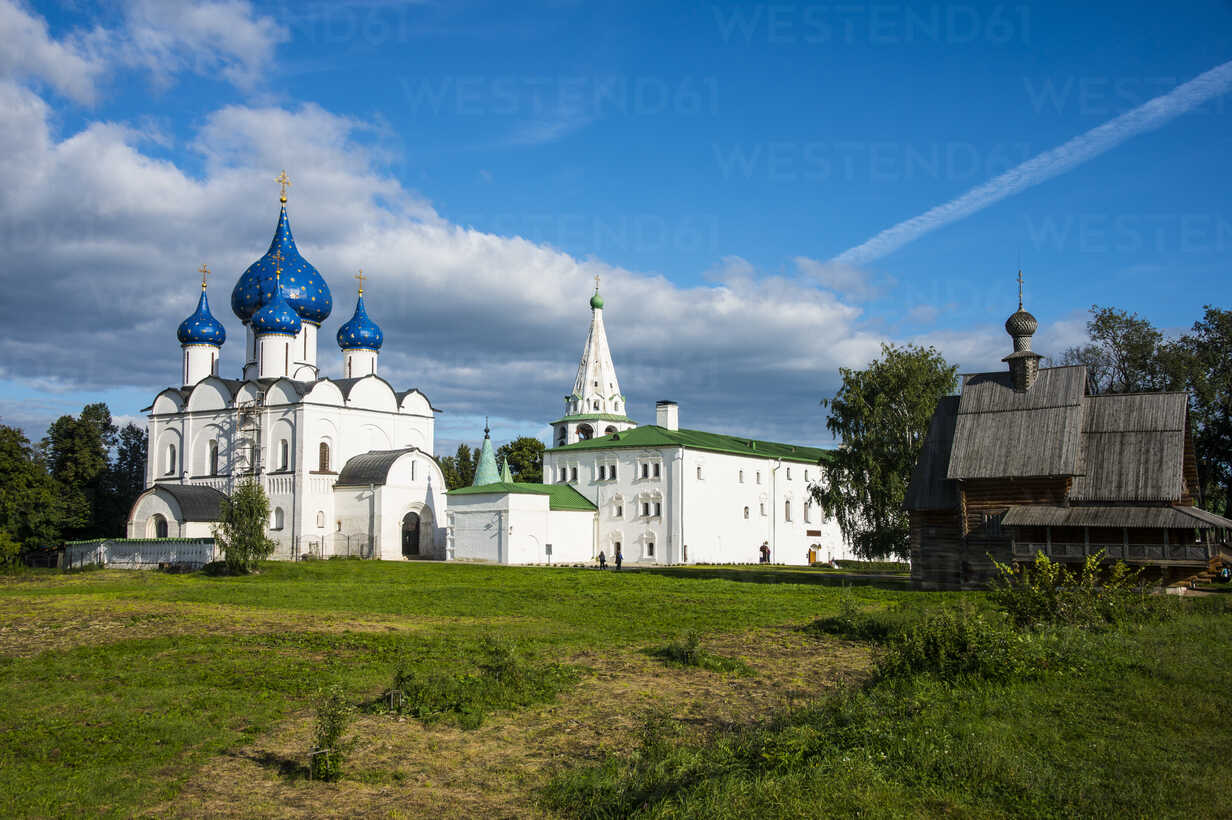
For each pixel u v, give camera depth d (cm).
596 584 4753
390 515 7544
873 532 5781
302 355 8469
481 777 1423
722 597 4000
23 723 1695
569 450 8494
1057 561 3772
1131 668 1822
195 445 8325
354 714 1772
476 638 2711
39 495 7475
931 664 1897
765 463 8925
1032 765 1274
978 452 4194
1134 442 4006
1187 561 3531
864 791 1184
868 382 5931
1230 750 1333
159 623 3092
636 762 1432
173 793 1334
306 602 3834
